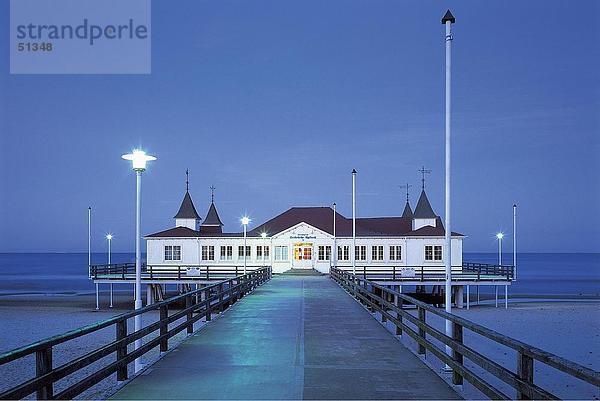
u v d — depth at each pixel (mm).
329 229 57250
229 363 10914
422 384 9305
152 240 51562
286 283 36250
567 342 29891
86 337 29125
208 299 17375
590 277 109250
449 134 13047
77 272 129125
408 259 49844
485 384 7559
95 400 8328
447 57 13039
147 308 10930
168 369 10383
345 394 8695
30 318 40312
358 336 14203
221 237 51250
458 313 42031
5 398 6047
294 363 10922
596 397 18500
